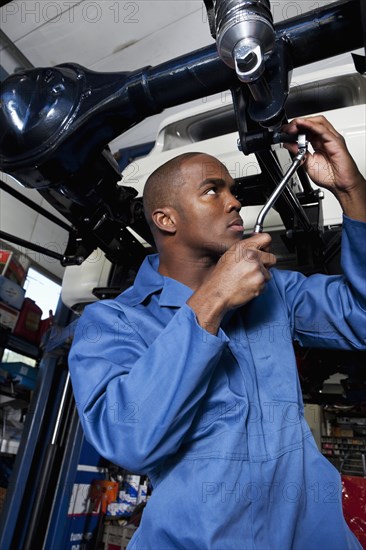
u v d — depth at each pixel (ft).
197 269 2.26
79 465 7.22
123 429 1.54
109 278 4.47
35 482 6.05
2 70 7.49
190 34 7.20
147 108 2.11
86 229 3.12
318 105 4.63
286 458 1.75
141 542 1.65
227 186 2.28
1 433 7.66
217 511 1.55
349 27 1.61
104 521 7.34
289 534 1.61
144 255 3.87
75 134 2.15
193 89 1.96
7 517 5.65
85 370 1.89
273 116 1.67
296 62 1.77
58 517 5.92
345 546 1.67
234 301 1.65
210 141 4.33
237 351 1.97
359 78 4.38
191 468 1.69
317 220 3.00
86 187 2.52
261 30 1.29
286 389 1.92
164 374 1.55
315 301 2.32
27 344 7.52
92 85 2.17
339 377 6.30
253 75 1.33
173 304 2.10
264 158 2.22
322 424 9.06
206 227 2.15
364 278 2.00
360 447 8.51
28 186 2.42
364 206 1.98
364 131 3.77
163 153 4.68
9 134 2.18
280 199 2.73
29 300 7.89
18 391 7.70
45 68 2.26
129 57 7.67
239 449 1.69
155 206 2.39
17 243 3.29
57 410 6.46
